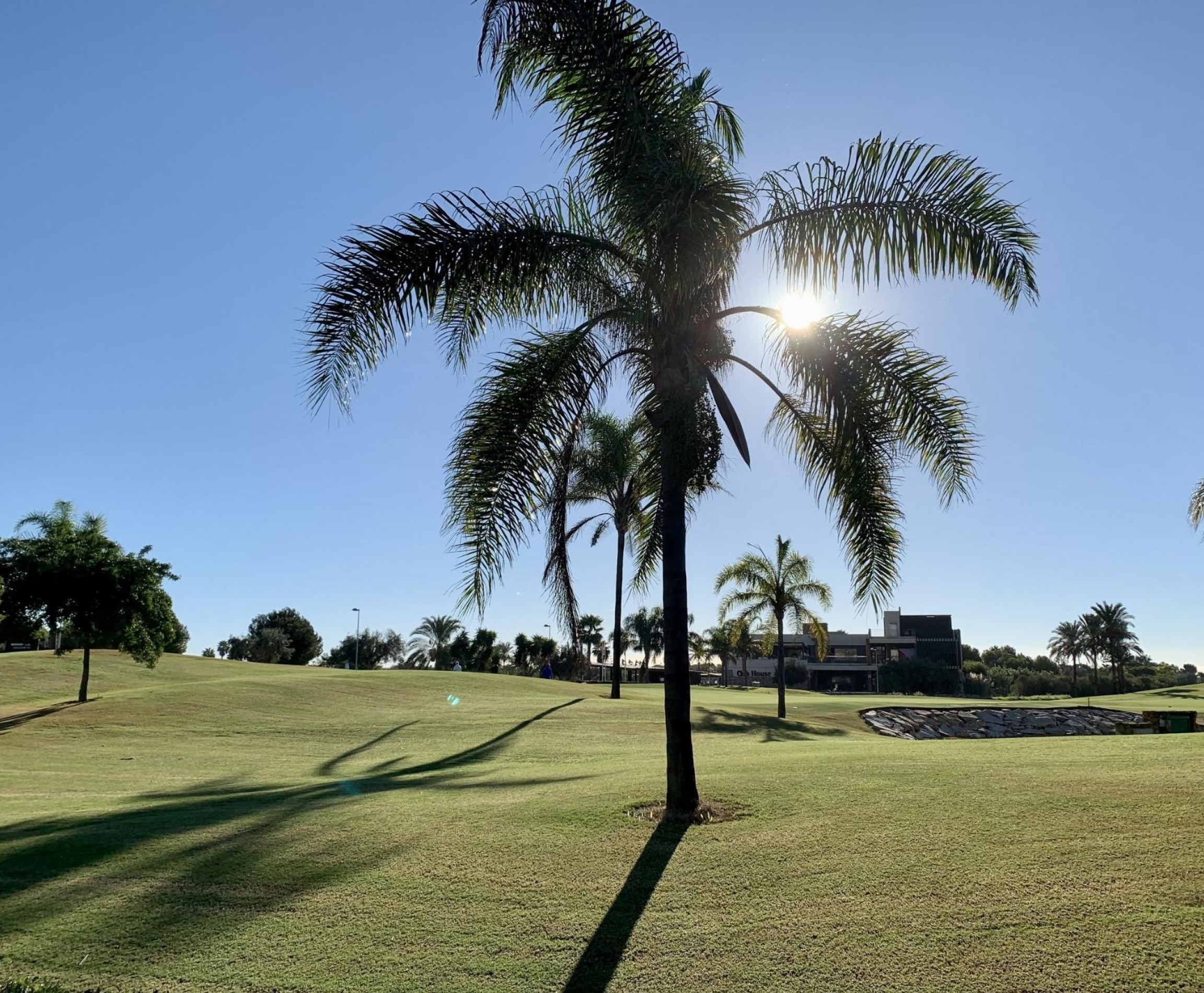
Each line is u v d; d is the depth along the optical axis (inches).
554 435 339.6
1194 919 188.2
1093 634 3363.7
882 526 368.2
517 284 331.9
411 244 310.2
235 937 215.0
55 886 252.2
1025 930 190.4
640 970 188.7
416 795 388.8
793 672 3262.8
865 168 332.5
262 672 1478.8
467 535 323.0
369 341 308.2
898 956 184.4
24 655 1444.4
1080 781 316.2
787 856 249.4
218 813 350.3
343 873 257.3
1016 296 327.0
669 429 335.9
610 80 317.7
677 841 273.7
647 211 304.5
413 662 3176.7
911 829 265.0
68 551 997.2
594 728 877.2
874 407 348.8
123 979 195.6
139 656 1056.8
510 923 216.1
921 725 1293.1
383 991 185.8
